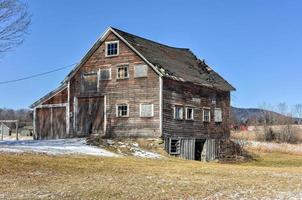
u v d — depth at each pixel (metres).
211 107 50.41
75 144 39.22
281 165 45.38
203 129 48.72
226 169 28.91
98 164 27.70
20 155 28.41
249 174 26.06
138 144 42.47
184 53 55.59
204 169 28.11
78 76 46.91
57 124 48.06
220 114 52.03
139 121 43.31
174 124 44.12
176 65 48.28
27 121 109.62
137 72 43.81
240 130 96.00
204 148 49.00
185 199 17.17
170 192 18.59
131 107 43.81
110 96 44.97
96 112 45.62
